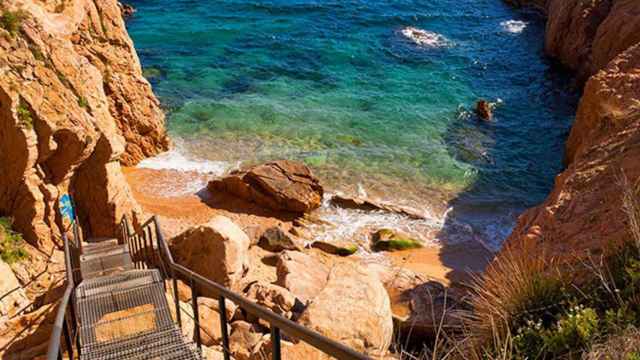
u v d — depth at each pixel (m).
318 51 41.16
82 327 7.88
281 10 49.03
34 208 14.09
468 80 37.34
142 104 26.33
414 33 44.81
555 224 8.95
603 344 4.21
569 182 10.45
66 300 5.89
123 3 50.50
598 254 6.50
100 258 12.81
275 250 19.98
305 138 29.53
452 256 20.95
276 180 23.61
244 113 31.77
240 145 28.58
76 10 21.48
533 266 6.27
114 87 25.25
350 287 8.83
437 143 29.67
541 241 8.55
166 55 39.88
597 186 9.79
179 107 32.16
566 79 37.53
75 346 8.41
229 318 10.31
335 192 25.00
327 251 20.66
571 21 37.62
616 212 7.94
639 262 5.04
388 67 39.06
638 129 11.53
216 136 29.33
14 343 9.10
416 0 52.47
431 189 25.73
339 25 46.28
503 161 28.20
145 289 8.80
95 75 16.17
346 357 2.63
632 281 4.95
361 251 21.02
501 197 25.41
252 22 46.38
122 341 7.19
